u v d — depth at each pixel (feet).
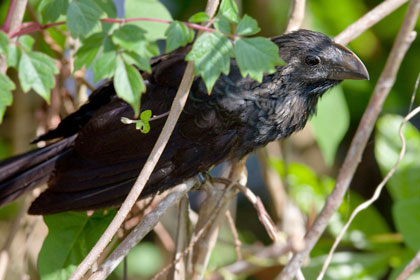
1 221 33.45
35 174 25.26
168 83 25.34
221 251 32.55
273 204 30.17
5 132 33.91
